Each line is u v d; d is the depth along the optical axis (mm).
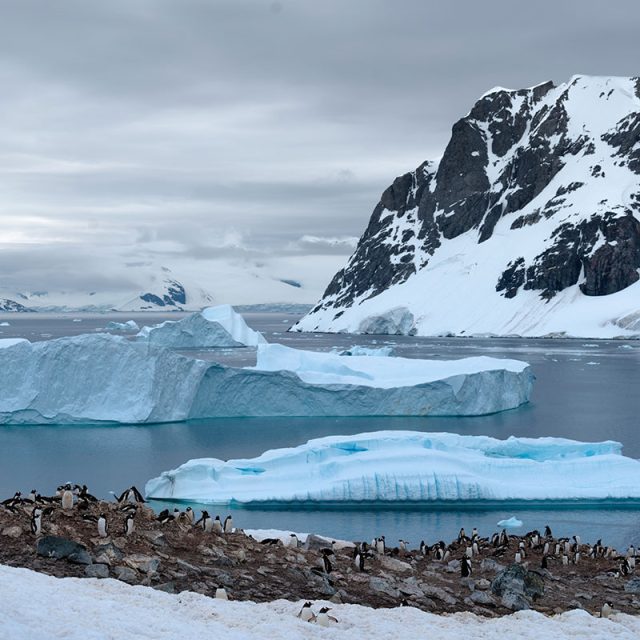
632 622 21469
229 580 21047
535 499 49312
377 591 22375
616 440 75688
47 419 81188
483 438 58438
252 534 35031
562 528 44656
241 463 52781
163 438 74062
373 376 93875
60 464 62812
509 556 29266
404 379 92188
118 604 16828
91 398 82312
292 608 19281
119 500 26422
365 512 48000
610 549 31312
